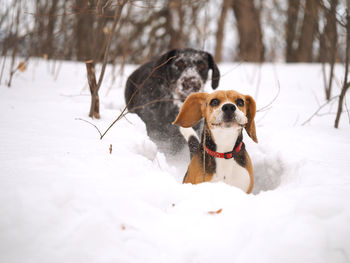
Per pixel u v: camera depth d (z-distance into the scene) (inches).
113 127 148.6
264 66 382.6
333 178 100.3
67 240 66.7
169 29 428.8
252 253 67.9
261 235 71.0
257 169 148.7
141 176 97.3
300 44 512.1
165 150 183.0
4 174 87.1
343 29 207.6
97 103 159.5
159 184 91.0
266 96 241.1
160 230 73.9
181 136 179.2
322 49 217.6
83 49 355.3
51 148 113.9
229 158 128.0
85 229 68.8
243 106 125.0
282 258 66.8
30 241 65.9
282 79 302.8
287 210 77.4
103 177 92.4
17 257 63.2
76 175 91.0
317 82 281.1
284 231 70.7
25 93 214.5
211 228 74.4
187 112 132.0
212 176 127.9
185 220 77.5
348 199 80.2
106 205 77.3
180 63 193.3
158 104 187.9
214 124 117.5
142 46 357.4
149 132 188.2
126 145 127.4
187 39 383.6
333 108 202.1
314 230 70.4
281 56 542.0
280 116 194.1
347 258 67.8
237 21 568.7
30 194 74.7
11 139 120.9
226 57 614.5
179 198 89.0
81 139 127.5
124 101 225.3
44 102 189.3
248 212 78.5
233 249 69.4
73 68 327.9
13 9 217.8
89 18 278.4
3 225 67.7
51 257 63.6
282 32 391.9
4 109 165.5
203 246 69.9
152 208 80.5
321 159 122.5
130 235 70.7
